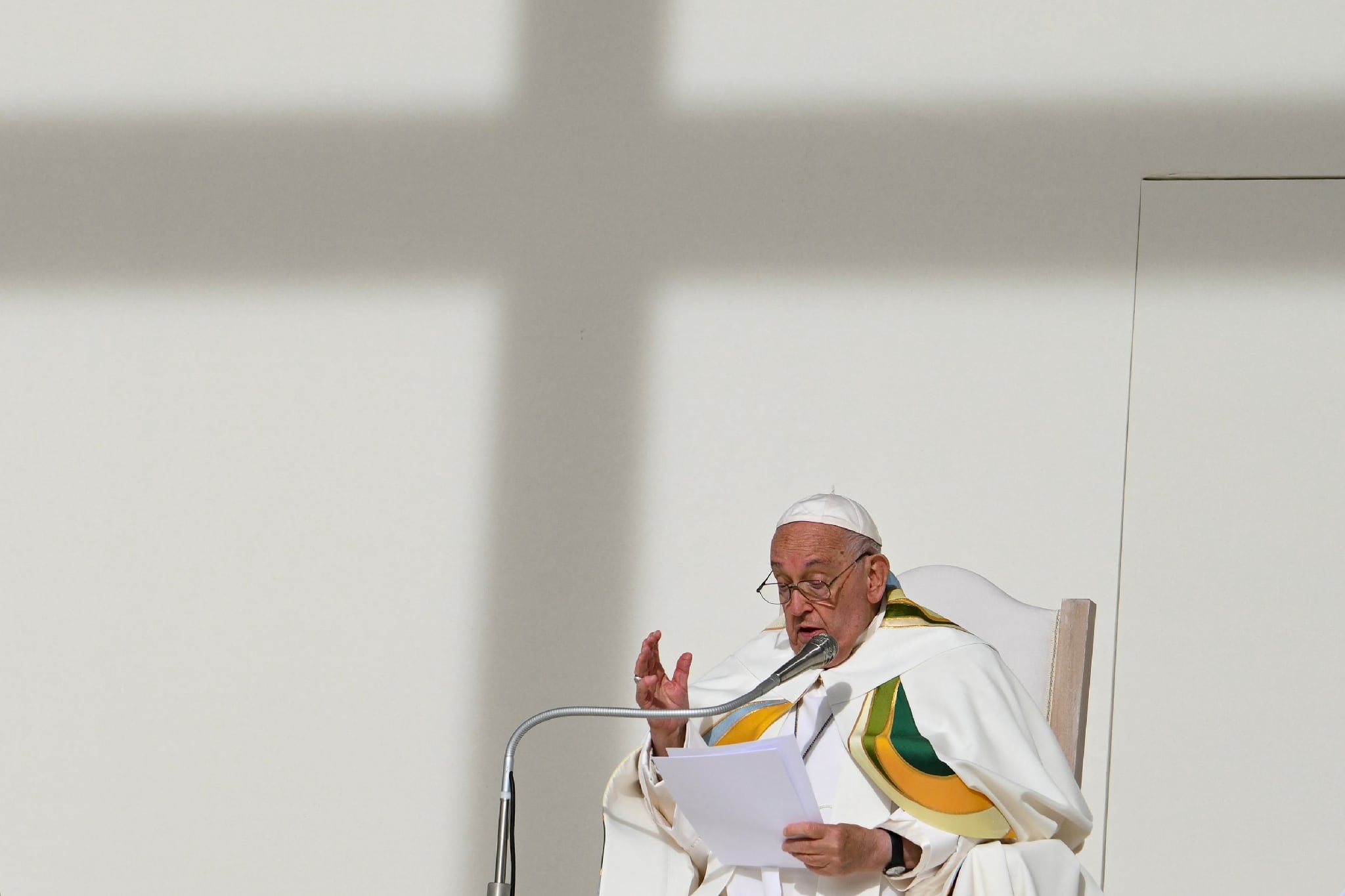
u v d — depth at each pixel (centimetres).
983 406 1390
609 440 1438
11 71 1533
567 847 1402
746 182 1441
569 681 1421
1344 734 1327
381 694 1441
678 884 987
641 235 1451
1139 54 1403
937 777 919
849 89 1434
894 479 1393
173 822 1449
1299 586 1345
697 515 1420
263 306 1495
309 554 1465
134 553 1482
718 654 1400
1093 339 1384
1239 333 1370
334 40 1509
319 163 1501
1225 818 1336
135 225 1512
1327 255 1368
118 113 1523
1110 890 1341
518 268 1466
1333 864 1316
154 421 1494
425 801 1427
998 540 1375
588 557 1430
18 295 1516
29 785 1466
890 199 1419
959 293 1402
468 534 1450
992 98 1416
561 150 1471
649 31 1467
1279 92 1385
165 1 1526
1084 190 1397
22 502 1495
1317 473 1351
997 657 1018
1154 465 1369
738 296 1433
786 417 1416
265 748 1448
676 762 854
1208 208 1384
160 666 1467
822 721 996
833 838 845
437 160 1488
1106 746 1348
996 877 866
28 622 1482
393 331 1478
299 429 1479
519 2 1489
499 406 1458
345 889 1424
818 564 1004
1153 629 1358
